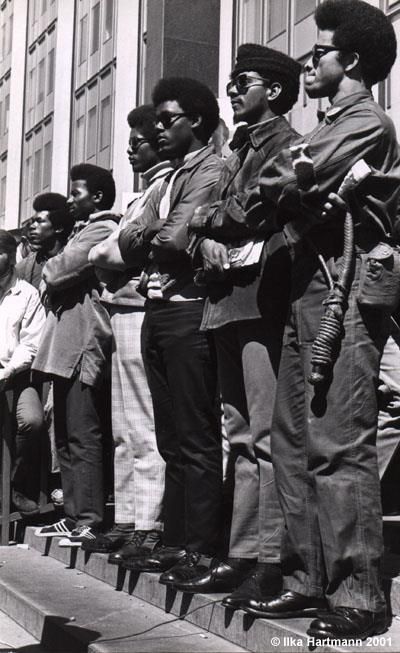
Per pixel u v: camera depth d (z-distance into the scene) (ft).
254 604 11.75
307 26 31.60
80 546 17.90
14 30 68.03
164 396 14.94
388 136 10.98
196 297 14.21
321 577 11.71
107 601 15.12
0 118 71.51
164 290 14.30
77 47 57.26
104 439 19.29
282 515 12.34
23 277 23.93
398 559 14.02
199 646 12.12
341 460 10.87
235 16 36.29
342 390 10.81
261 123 12.91
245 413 13.17
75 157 56.65
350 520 10.84
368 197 10.84
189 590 13.39
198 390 14.03
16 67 66.95
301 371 11.77
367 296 10.78
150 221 15.55
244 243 12.53
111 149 50.14
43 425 21.11
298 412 11.82
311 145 10.80
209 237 13.00
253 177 12.70
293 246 11.39
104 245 15.97
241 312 12.52
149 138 17.58
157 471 16.22
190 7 36.22
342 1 11.64
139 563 15.23
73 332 18.62
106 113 51.44
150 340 14.75
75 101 57.00
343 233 10.97
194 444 13.99
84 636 12.96
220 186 13.37
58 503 20.85
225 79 36.19
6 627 15.43
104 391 18.92
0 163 70.38
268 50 13.15
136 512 16.22
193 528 13.96
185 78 15.34
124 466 17.21
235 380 13.20
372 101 11.23
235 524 13.29
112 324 16.93
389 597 11.88
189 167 14.73
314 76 11.78
